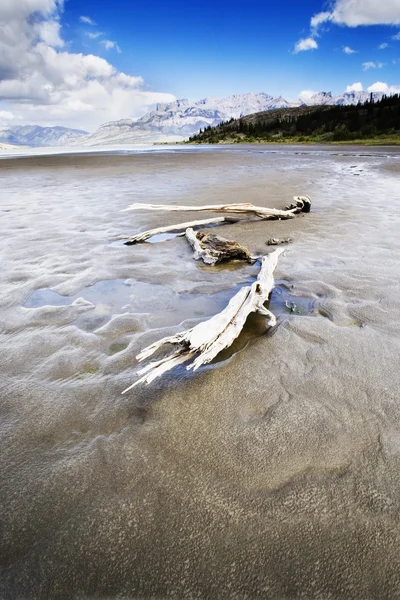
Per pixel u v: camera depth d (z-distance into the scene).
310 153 32.97
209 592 1.48
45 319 3.82
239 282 4.84
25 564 1.60
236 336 3.24
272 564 1.57
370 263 5.30
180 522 1.74
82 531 1.71
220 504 1.82
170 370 2.92
